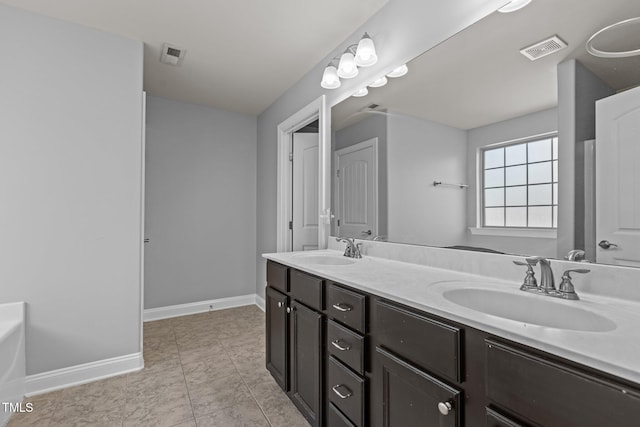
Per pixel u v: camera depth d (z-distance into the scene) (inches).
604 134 38.0
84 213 75.5
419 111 62.2
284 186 118.1
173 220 126.0
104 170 78.0
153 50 89.0
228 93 119.5
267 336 77.4
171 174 125.5
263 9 71.9
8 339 61.1
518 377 25.6
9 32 68.7
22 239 69.0
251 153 144.1
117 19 74.8
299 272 63.6
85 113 76.0
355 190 80.4
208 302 133.0
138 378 76.1
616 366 20.2
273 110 128.1
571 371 22.4
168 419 60.6
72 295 73.8
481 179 52.0
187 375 77.8
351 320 46.9
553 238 43.1
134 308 81.1
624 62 36.4
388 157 70.0
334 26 78.6
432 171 60.0
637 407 19.1
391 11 68.6
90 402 65.8
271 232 128.0
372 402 43.1
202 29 79.4
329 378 52.3
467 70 53.5
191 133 129.7
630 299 35.3
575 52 40.6
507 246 48.6
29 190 69.9
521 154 46.7
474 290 43.2
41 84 71.4
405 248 65.9
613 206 37.2
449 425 31.1
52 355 71.3
